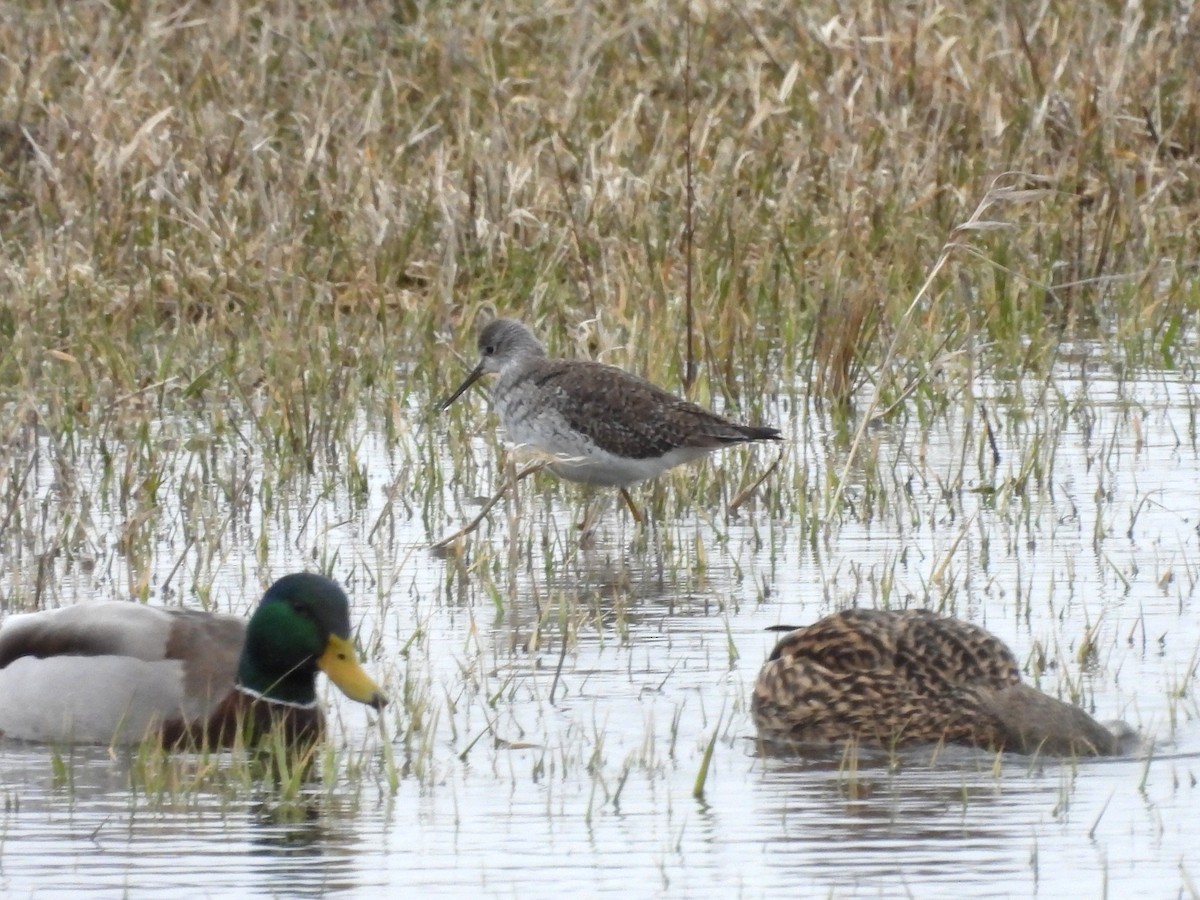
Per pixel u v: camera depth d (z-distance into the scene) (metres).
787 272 18.97
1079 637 11.34
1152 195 19.92
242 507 14.02
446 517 13.95
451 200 19.36
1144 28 23.50
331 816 8.93
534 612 11.99
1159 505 13.91
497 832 8.70
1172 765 9.55
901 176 19.72
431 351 17.33
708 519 13.92
